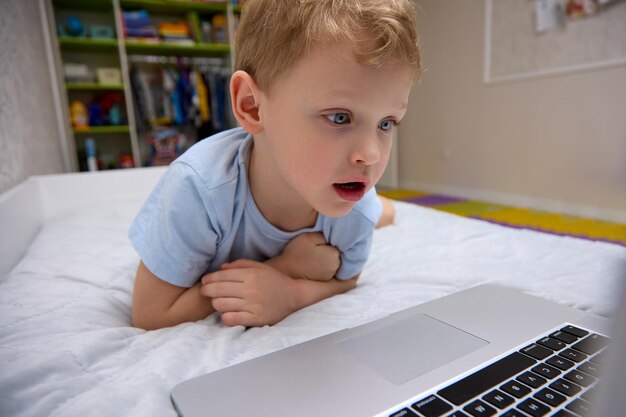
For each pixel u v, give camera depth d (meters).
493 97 2.85
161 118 3.23
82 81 2.89
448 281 0.65
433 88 3.36
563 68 2.36
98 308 0.57
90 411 0.33
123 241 0.87
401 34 0.36
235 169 0.52
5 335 0.46
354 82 0.35
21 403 0.34
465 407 0.30
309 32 0.36
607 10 2.11
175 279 0.52
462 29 3.01
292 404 0.31
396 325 0.44
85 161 3.06
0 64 1.11
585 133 2.28
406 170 3.83
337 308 0.55
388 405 0.30
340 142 0.37
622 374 0.15
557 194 2.43
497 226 1.02
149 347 0.46
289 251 0.60
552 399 0.30
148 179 1.51
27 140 1.36
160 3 2.97
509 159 2.79
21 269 0.70
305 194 0.41
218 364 0.41
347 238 0.60
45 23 2.51
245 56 0.43
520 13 2.56
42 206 1.23
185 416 0.31
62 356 0.40
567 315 0.46
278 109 0.39
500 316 0.46
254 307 0.51
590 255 0.76
